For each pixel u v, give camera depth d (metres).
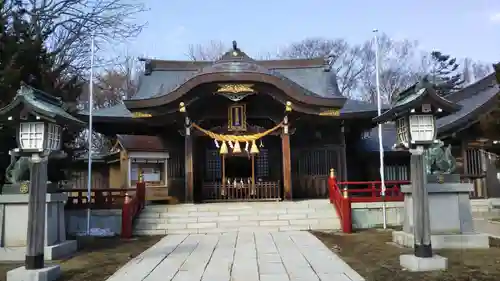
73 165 18.42
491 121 14.04
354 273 8.72
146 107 18.62
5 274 9.23
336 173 21.75
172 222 15.84
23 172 11.56
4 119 8.81
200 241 13.20
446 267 8.74
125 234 14.47
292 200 19.53
